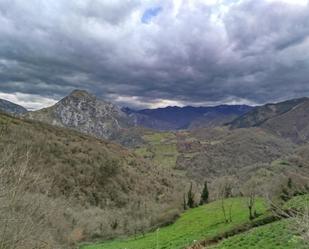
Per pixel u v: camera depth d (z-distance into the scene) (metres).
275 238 40.84
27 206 11.58
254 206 81.12
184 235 77.56
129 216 135.25
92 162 179.00
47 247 12.59
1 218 10.91
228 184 141.00
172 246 67.06
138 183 189.50
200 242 62.28
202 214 99.88
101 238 106.50
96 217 124.50
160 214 119.06
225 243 49.06
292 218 10.02
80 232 97.25
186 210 120.31
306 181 57.84
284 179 71.62
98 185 164.50
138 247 76.62
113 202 159.00
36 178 12.76
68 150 176.75
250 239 45.25
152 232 100.44
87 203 144.25
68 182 149.38
